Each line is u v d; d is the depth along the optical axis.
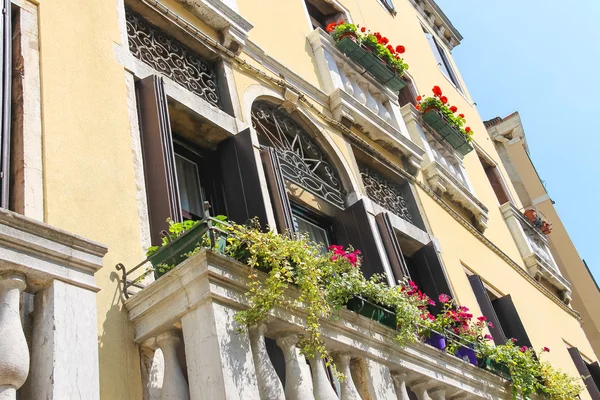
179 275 4.26
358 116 9.28
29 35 5.25
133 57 6.21
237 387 3.85
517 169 21.38
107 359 4.18
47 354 3.45
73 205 4.68
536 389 7.79
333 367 4.62
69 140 4.97
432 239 9.66
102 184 5.00
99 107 5.43
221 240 4.45
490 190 14.10
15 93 4.89
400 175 9.84
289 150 7.95
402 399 5.38
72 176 4.82
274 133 7.98
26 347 3.29
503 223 13.70
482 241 11.64
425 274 9.10
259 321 4.31
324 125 8.71
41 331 3.54
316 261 4.89
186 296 4.20
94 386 3.54
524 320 11.47
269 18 9.25
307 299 4.64
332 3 11.48
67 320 3.58
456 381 6.18
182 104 6.46
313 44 9.76
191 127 6.69
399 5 14.99
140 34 6.78
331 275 5.34
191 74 7.15
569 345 12.95
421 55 14.65
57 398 3.33
